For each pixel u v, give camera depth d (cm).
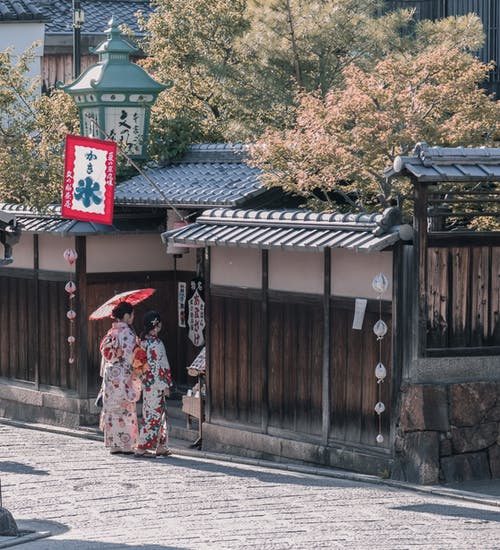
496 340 1537
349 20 2450
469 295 1513
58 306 2144
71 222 2064
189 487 1489
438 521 1238
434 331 1496
